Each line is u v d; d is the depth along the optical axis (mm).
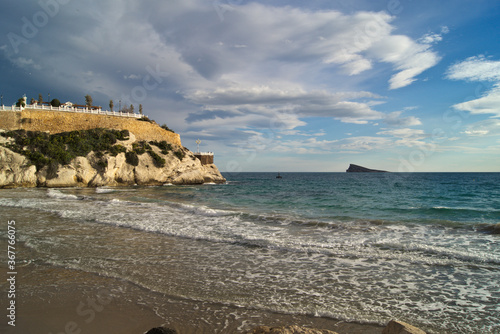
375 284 7336
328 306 6129
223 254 9805
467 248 10375
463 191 41125
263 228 13820
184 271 8164
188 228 13789
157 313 5770
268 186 55719
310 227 14039
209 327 5242
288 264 8828
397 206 23188
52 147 41562
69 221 15484
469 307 6117
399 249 10242
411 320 5578
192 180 57906
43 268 8281
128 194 32375
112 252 9930
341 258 9383
